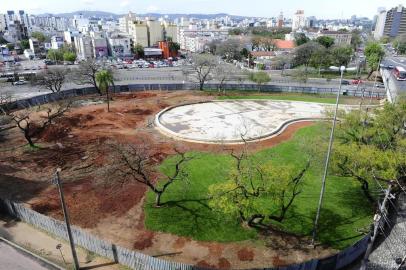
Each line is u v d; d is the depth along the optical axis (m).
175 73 128.38
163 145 52.38
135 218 33.38
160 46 192.50
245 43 198.38
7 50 182.62
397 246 30.25
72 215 33.69
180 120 65.25
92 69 86.75
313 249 29.50
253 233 31.38
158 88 93.00
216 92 91.56
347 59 137.25
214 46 198.88
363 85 105.31
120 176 40.38
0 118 53.59
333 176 42.44
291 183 31.28
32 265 27.28
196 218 33.41
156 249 29.12
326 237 31.11
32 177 41.50
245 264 27.61
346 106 78.50
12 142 52.94
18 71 129.00
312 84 108.06
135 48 184.12
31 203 35.62
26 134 50.25
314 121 66.62
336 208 35.69
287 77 122.44
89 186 39.25
